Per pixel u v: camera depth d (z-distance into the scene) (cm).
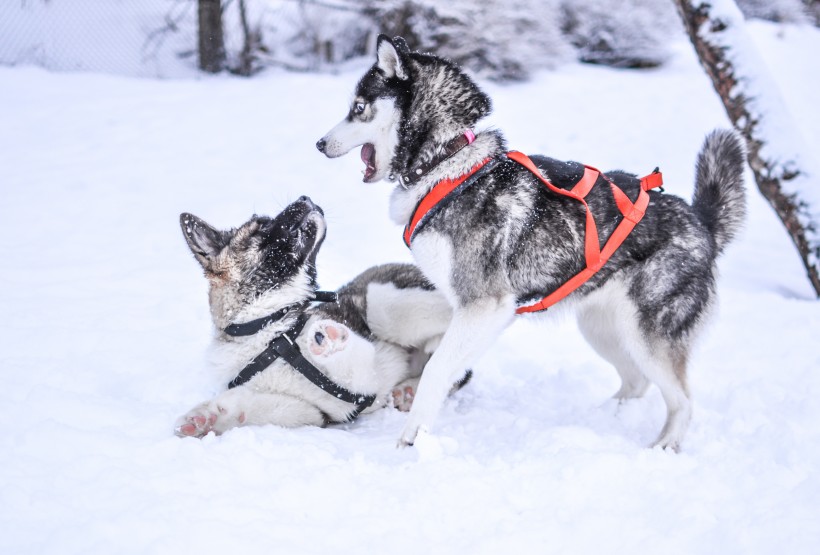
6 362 338
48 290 470
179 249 582
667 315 299
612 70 1283
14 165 780
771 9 1533
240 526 217
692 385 366
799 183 550
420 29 1171
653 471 259
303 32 1259
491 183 305
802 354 401
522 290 308
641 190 309
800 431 298
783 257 652
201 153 846
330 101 1046
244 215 665
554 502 241
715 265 320
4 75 1078
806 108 1066
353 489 244
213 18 1187
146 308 450
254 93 1083
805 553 210
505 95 1100
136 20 1342
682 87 1173
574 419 326
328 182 768
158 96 1060
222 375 317
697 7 583
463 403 346
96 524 209
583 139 934
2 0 1328
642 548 214
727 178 326
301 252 316
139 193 718
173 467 247
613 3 1329
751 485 251
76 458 246
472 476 252
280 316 311
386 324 340
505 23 1173
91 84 1097
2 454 246
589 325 339
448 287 309
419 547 214
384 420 325
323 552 209
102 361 359
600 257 299
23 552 201
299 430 298
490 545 215
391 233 632
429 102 315
